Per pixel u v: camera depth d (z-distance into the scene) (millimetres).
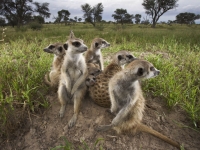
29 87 487
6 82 524
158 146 377
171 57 776
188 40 1203
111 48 962
